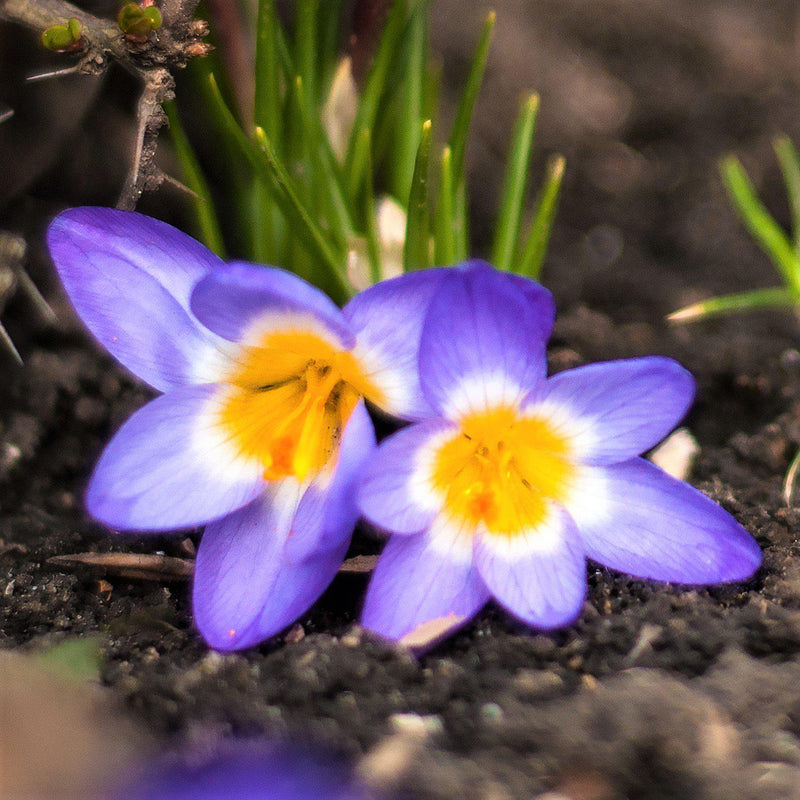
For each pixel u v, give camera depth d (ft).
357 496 1.74
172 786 1.71
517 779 1.71
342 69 1.99
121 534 1.88
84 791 1.70
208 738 1.73
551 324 1.78
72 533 1.89
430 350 1.76
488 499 1.78
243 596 1.78
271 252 1.99
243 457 1.80
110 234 1.81
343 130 2.00
